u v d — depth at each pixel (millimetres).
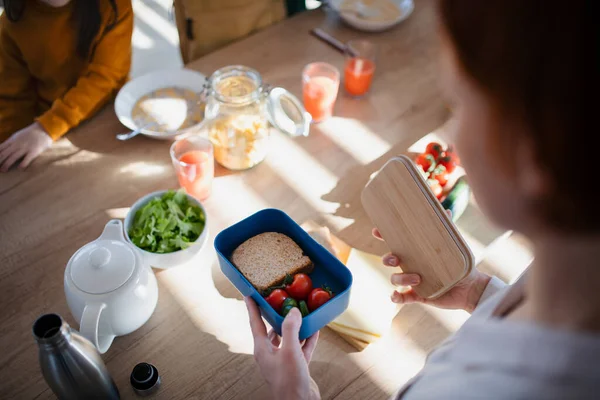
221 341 855
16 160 1116
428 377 408
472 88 283
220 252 826
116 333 818
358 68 1244
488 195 324
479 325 393
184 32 1586
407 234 800
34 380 795
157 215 928
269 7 1619
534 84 249
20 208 1023
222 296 912
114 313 768
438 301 864
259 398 788
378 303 885
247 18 1555
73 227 997
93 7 1359
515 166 287
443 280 781
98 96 1277
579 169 252
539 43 240
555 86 242
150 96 1235
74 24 1378
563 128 246
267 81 1301
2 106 1469
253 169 1119
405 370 828
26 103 1504
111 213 1025
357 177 1113
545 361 327
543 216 290
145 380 774
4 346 830
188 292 914
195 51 1586
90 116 1229
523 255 974
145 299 810
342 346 852
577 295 323
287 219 890
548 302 344
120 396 785
